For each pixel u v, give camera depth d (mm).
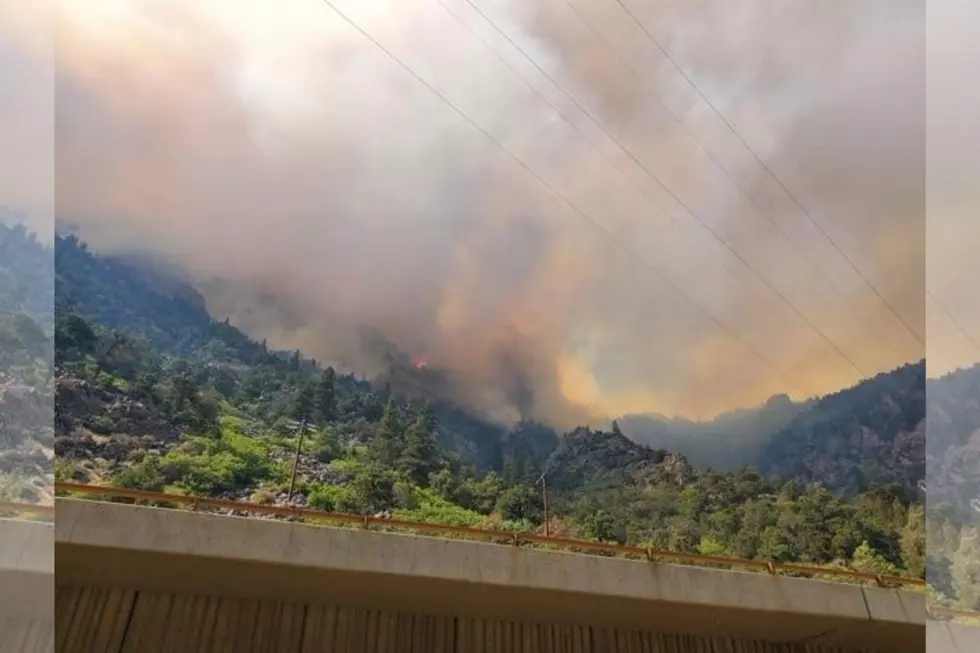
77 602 3367
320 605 3650
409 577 3639
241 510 3699
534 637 3762
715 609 3822
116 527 3449
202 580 3521
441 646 3664
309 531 3664
